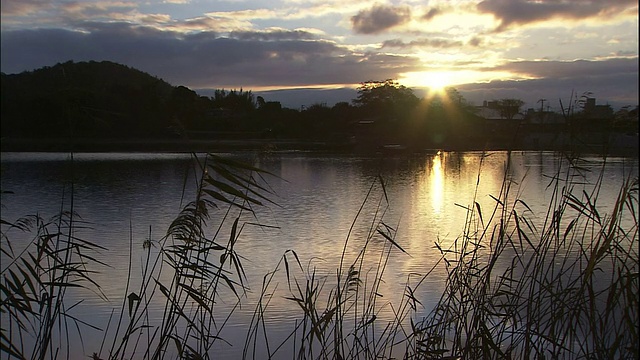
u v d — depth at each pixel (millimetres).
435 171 48250
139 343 10086
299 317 11281
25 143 71688
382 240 20312
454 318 6711
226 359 9203
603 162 6992
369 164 59344
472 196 29578
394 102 54656
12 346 4844
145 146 76812
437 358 6273
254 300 12430
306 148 66688
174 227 5449
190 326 6035
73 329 10617
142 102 66188
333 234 21688
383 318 10680
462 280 7125
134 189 39938
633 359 5828
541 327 7383
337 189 38875
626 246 11562
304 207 29922
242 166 5340
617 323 6945
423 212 28078
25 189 38906
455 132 50938
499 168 38062
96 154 74750
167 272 14688
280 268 15633
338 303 6820
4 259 15242
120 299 12508
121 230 23047
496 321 7762
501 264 13070
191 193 37250
